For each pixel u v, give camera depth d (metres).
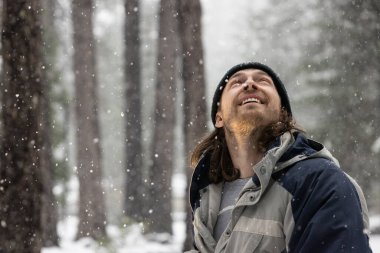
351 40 20.62
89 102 20.56
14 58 6.66
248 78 2.23
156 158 21.91
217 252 2.01
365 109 21.34
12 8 6.68
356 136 21.53
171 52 22.28
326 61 23.27
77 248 17.55
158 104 22.17
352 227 1.72
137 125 26.08
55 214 17.64
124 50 26.78
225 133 2.25
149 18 35.94
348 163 21.55
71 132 37.47
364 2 19.88
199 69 12.26
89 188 20.23
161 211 21.34
